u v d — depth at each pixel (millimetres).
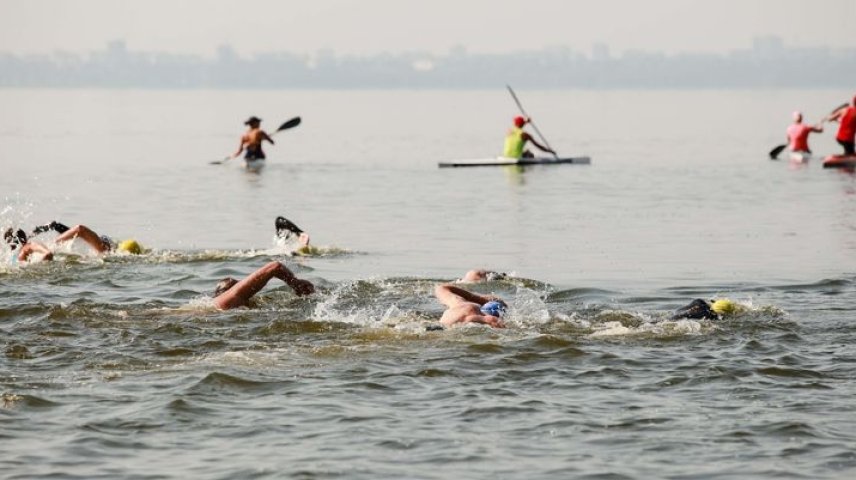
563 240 25188
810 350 13648
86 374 12516
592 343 13898
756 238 25297
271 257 21859
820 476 9492
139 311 15648
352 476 9531
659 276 20141
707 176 41406
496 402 11516
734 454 10016
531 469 9688
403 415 11117
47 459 9922
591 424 10836
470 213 30516
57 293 17625
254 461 9875
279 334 14375
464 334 14211
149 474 9594
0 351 13461
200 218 29438
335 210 31312
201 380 12148
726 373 12539
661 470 9656
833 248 23562
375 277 19234
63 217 29562
